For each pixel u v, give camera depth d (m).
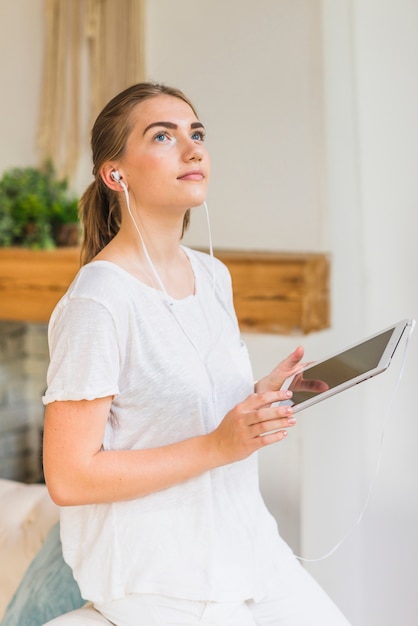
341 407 2.55
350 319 2.60
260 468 2.37
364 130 2.65
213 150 2.50
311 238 2.39
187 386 1.26
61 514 1.32
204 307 1.39
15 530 2.01
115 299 1.21
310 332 2.28
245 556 1.32
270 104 2.41
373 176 2.66
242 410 1.20
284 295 2.26
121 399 1.25
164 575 1.25
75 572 1.31
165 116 1.29
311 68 2.35
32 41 2.92
